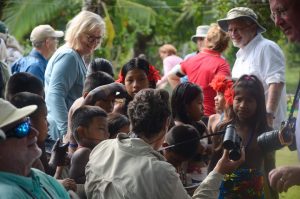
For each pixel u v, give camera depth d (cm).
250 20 668
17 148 355
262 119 506
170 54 1142
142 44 1816
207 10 1730
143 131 414
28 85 566
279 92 649
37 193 357
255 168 493
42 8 1678
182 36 1797
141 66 610
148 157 401
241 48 679
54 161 473
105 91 546
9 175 353
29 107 361
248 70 666
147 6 1770
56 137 639
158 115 413
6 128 352
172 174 396
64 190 380
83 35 663
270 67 655
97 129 480
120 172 400
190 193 475
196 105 566
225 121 517
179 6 1789
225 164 421
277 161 456
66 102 661
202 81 718
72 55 657
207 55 727
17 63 777
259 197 495
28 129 358
